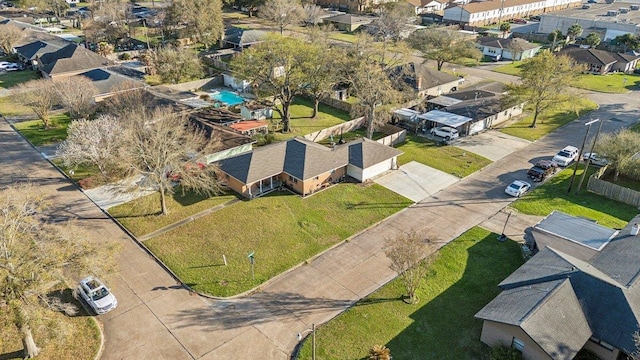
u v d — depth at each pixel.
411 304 31.31
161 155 40.59
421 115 61.25
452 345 28.06
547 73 58.78
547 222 37.62
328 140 58.56
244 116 64.31
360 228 40.09
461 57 85.56
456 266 35.06
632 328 25.48
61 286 31.77
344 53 61.00
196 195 44.66
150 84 74.06
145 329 29.08
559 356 24.47
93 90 61.12
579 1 158.62
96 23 99.56
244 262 35.31
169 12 97.94
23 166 49.78
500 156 54.31
